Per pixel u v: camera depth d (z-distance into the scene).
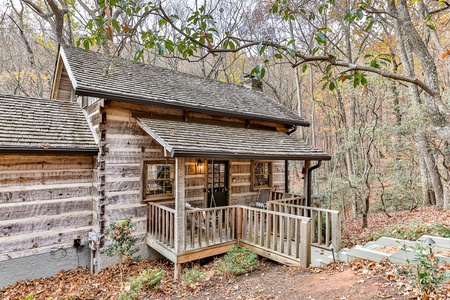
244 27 14.65
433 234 6.12
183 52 2.43
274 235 5.88
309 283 4.38
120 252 5.52
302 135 18.05
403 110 9.61
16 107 7.00
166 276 5.97
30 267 6.07
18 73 14.59
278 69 19.92
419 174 12.13
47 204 6.36
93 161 7.06
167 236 6.21
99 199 6.44
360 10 2.30
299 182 21.64
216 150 6.29
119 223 6.04
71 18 14.06
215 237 6.73
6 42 15.41
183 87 8.79
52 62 15.44
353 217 12.45
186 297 4.65
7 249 5.83
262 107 10.16
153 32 2.58
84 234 6.79
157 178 7.44
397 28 9.56
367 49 13.93
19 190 6.03
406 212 10.52
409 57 10.52
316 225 6.97
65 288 5.61
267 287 4.55
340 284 4.06
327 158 8.66
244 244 6.54
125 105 6.94
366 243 6.12
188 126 7.48
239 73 18.81
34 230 6.16
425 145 9.62
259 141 8.19
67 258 6.55
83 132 7.07
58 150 6.09
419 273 3.03
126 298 4.63
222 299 4.34
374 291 3.54
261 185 9.88
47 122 6.91
